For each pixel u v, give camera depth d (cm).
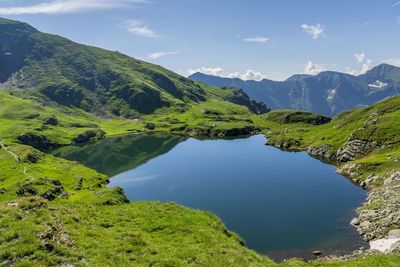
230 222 7700
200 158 16775
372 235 6306
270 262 3278
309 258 5684
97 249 2716
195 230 3488
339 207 8456
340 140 15975
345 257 5159
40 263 2284
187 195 10294
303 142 18538
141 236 3167
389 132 13425
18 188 8638
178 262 2745
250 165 14525
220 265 2797
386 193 8338
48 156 14650
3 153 13975
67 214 3281
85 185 10856
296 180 11606
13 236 2497
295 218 7800
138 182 12362
